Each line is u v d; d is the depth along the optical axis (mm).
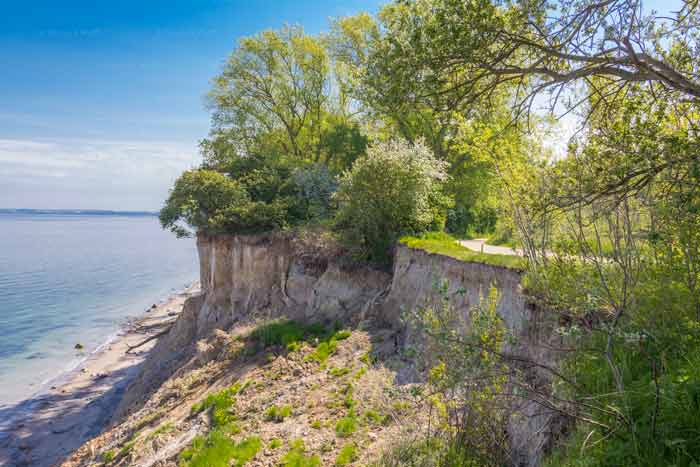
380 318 17516
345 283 20703
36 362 39250
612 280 5664
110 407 28828
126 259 132625
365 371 13781
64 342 45594
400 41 6426
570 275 5957
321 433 11211
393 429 10039
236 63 37375
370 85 7121
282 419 12641
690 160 4777
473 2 5949
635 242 5504
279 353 17938
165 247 189875
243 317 26031
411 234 20281
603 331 5426
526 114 6809
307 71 37906
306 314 21359
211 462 11234
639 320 5477
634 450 4418
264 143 38875
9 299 68125
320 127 38656
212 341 22359
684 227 5000
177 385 19484
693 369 4688
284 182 30359
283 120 38969
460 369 6309
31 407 29719
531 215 6512
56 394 31891
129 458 14086
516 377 6328
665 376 4797
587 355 5855
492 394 6305
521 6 5914
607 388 5418
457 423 6883
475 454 6656
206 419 14164
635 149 5312
